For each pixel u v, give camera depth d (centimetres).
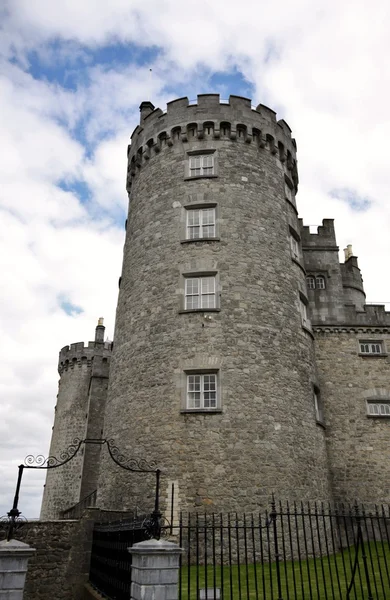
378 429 2239
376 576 1312
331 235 2712
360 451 2195
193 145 2289
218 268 2023
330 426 2238
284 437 1819
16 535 1338
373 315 2466
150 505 1702
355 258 3123
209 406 1812
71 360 4228
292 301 2144
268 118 2425
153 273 2106
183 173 2242
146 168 2400
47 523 1388
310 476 1859
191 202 2167
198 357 1869
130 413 1914
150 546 805
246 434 1756
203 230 2131
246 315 1956
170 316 1973
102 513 1480
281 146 2448
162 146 2366
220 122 2302
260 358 1905
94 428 3622
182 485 1684
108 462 1955
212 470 1694
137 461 1802
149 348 1970
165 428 1788
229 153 2264
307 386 2045
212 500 1652
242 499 1659
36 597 1315
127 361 2036
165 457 1744
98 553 1297
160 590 778
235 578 1274
